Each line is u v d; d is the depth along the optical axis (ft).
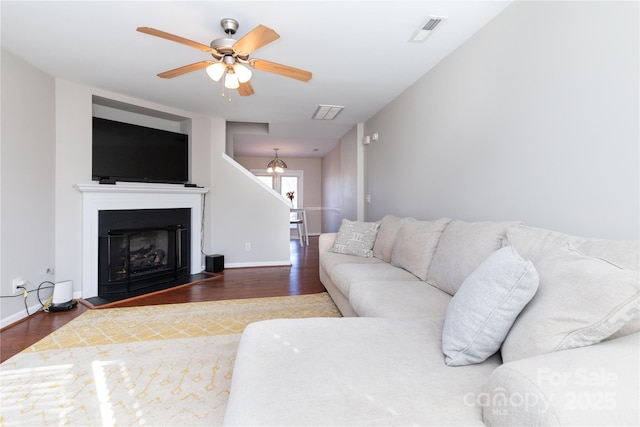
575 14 5.36
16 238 8.85
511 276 3.35
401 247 8.58
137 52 8.86
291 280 13.42
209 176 15.37
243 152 27.30
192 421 4.71
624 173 4.67
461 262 5.93
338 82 11.02
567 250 3.85
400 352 3.74
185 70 7.76
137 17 7.22
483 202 7.67
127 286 11.81
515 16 6.61
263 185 16.22
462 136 8.42
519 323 3.29
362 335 4.17
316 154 28.37
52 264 10.32
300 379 3.16
